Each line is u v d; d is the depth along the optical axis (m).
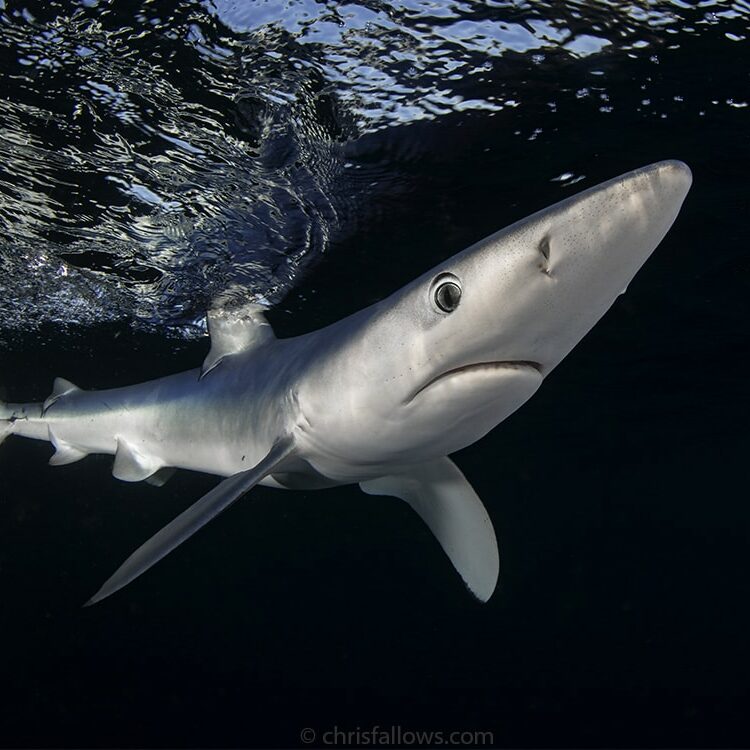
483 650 24.83
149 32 4.48
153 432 5.00
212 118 5.39
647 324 10.41
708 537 61.03
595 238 2.08
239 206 6.81
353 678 20.16
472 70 4.96
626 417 17.89
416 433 2.93
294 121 5.44
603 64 4.95
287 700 17.36
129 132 5.58
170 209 6.89
